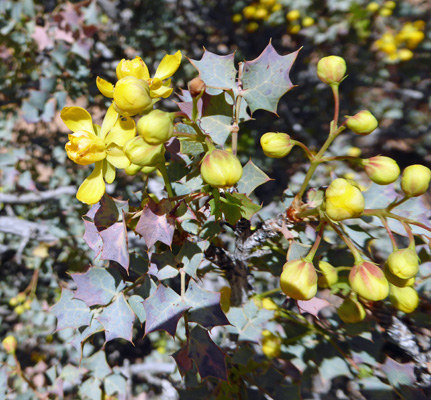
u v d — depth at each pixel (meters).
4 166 0.17
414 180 0.06
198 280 0.08
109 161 0.06
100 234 0.06
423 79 0.30
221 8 0.27
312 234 0.08
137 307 0.07
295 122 0.25
